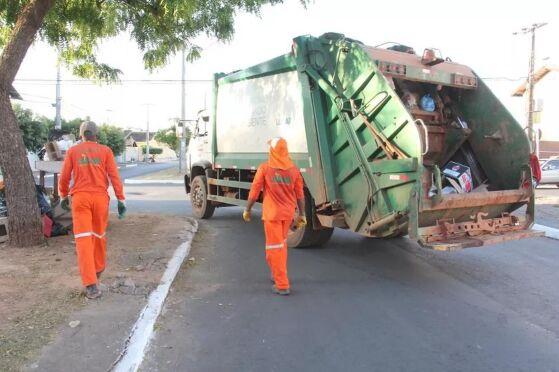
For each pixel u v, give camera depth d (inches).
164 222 401.7
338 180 289.6
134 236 337.4
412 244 348.8
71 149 212.1
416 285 250.5
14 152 288.0
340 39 291.9
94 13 347.9
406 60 280.1
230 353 167.5
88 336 170.6
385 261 299.9
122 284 223.9
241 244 344.8
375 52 272.7
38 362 151.0
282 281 230.8
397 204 247.8
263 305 216.4
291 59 320.8
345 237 373.4
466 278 264.7
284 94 334.6
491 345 176.7
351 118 276.2
